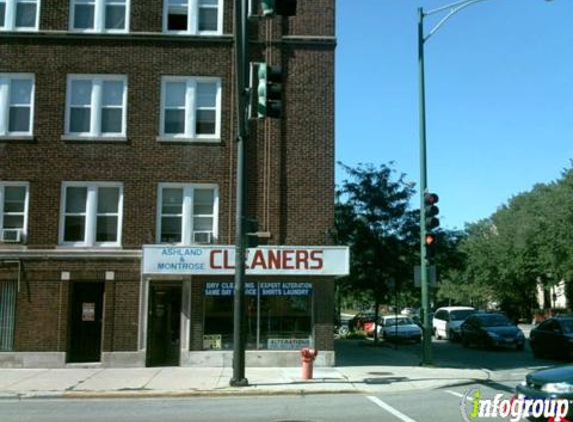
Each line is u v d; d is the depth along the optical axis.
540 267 55.44
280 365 19.02
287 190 20.03
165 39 20.41
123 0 20.70
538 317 60.22
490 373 18.39
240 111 13.96
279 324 19.25
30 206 19.58
